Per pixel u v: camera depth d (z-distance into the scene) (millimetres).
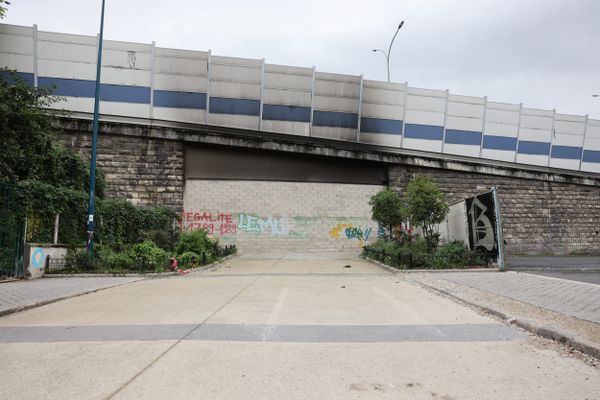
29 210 15633
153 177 26859
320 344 5816
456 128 31562
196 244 21156
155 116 26781
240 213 28812
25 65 25578
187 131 27250
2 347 5680
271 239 29156
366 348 5629
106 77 26312
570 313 7367
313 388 4203
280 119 28359
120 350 5492
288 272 16969
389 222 25172
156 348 5578
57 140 24500
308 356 5258
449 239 21250
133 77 26609
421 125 30844
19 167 18016
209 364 4914
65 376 4512
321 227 29750
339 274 16125
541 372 4688
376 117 30016
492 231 16609
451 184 31500
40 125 18266
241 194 28875
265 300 9688
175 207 27016
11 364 4934
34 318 7793
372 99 29984
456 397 3994
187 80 27203
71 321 7418
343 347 5676
